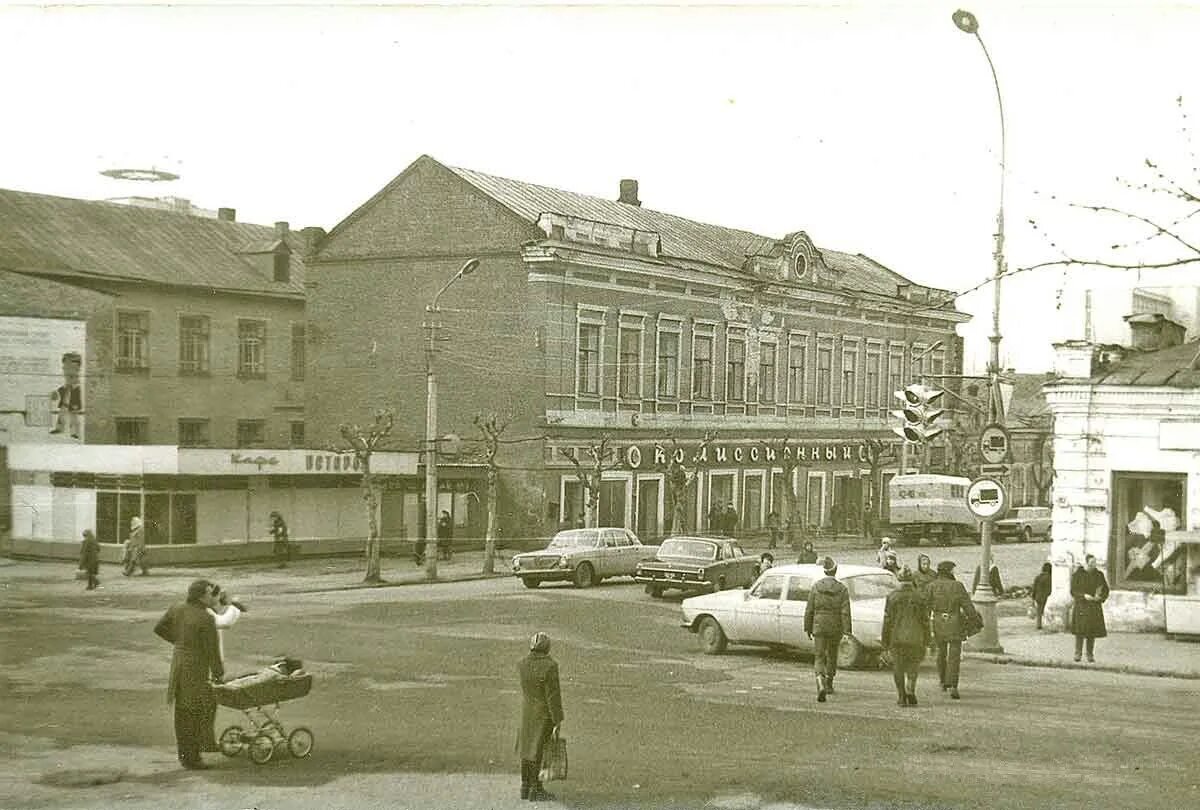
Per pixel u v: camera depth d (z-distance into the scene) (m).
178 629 12.25
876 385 59.59
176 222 42.12
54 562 35.00
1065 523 25.11
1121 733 13.99
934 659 20.48
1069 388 24.81
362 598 30.61
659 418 49.41
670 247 51.94
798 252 55.69
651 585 31.47
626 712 15.30
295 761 12.52
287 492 39.78
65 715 15.04
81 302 36.91
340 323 45.72
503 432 44.31
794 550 48.59
